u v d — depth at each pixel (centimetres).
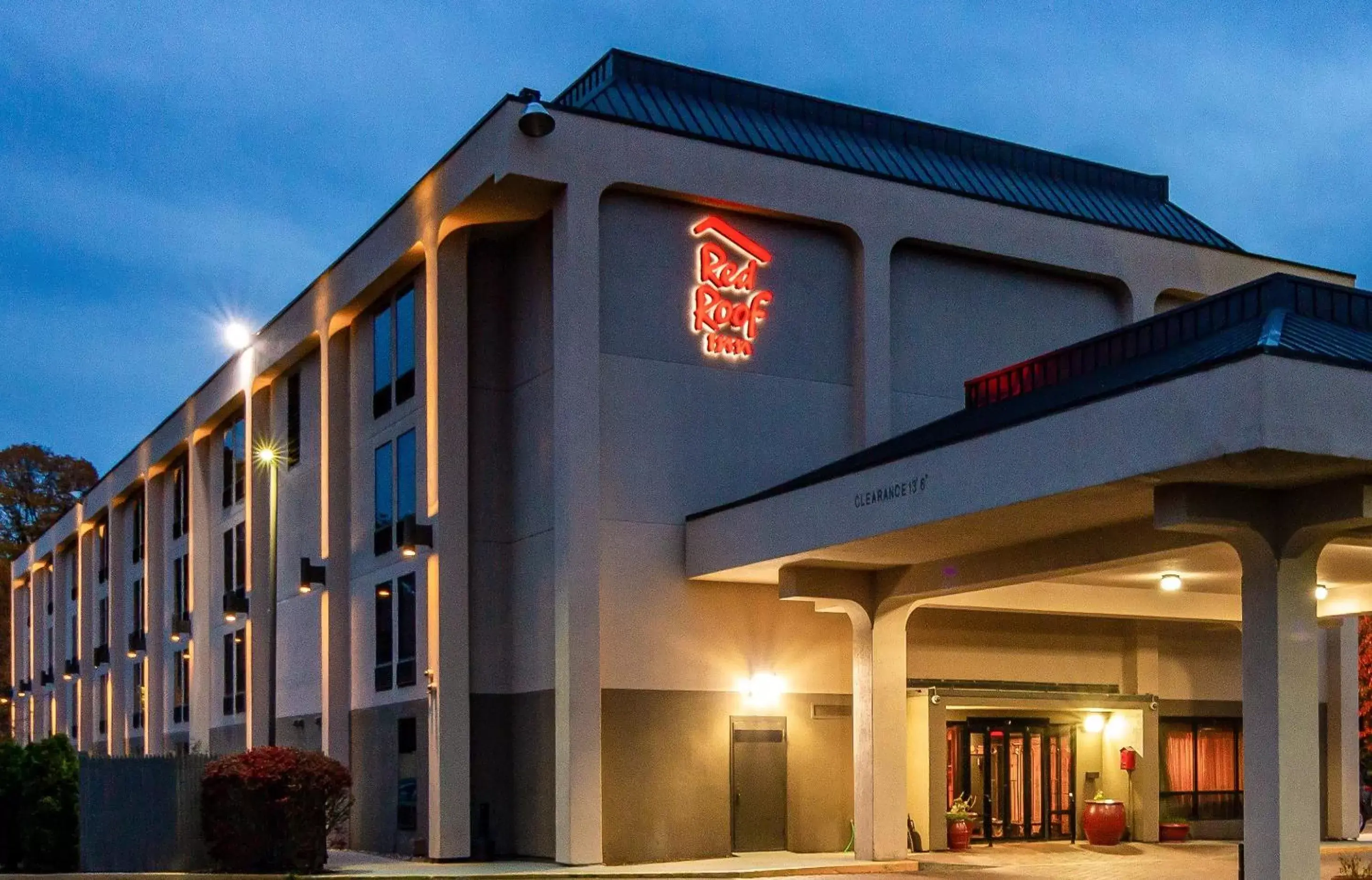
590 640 2561
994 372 2609
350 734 3253
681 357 2762
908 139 3412
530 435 2792
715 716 2697
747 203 2809
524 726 2731
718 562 2617
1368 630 4862
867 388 2905
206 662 4528
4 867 2395
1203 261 3347
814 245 2939
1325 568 2355
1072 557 2159
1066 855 2792
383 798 3009
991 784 3009
